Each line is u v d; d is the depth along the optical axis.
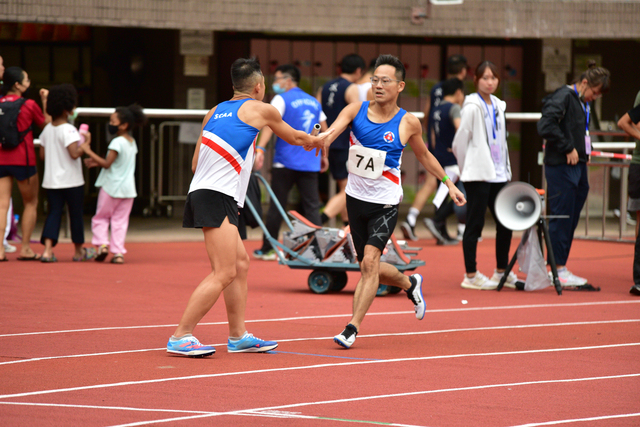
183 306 21.41
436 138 35.97
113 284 24.89
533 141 51.53
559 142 24.66
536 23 43.19
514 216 24.50
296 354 16.05
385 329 18.83
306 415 11.78
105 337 17.27
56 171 29.47
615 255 34.06
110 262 30.23
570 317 20.61
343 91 33.47
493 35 42.88
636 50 52.28
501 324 19.58
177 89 46.78
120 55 48.25
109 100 49.78
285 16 40.75
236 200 15.77
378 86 17.03
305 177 31.25
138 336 17.45
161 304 21.66
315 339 17.56
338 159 33.16
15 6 37.97
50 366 14.56
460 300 23.25
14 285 24.09
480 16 42.66
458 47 52.59
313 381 13.81
